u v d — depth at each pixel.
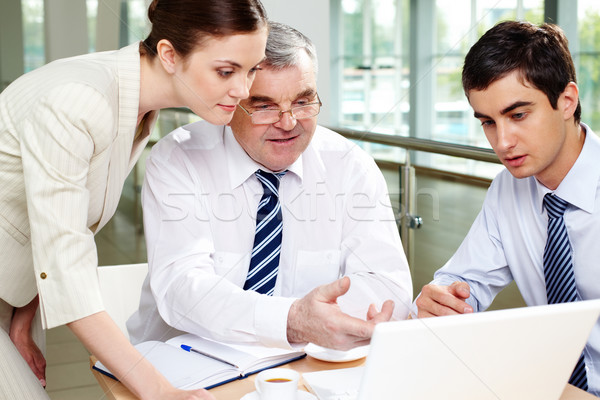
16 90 0.75
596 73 3.17
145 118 0.85
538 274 0.96
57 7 3.10
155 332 0.94
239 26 0.73
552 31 0.81
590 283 0.89
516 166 0.83
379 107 5.07
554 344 0.57
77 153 0.71
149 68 0.79
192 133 1.02
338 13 5.25
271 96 0.89
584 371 0.87
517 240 0.97
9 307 0.91
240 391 0.69
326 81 2.25
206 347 0.79
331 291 0.72
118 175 0.82
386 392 0.54
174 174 0.98
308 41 0.91
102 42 3.06
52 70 0.75
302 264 0.99
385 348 0.52
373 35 5.12
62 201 0.71
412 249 1.60
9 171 0.75
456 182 2.51
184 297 0.85
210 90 0.76
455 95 4.48
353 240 1.01
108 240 2.27
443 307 0.81
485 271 0.98
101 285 1.00
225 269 0.97
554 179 0.89
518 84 0.79
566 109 0.83
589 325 0.58
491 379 0.56
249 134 0.92
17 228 0.78
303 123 0.92
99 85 0.74
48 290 0.71
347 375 0.71
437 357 0.53
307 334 0.74
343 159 1.04
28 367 0.82
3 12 3.04
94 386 1.23
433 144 1.37
